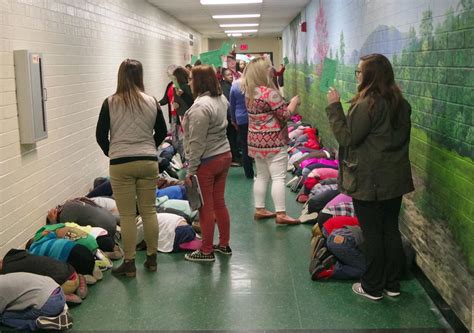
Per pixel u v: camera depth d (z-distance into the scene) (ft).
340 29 21.57
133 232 11.72
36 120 12.80
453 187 9.30
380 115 9.55
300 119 37.55
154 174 11.57
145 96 11.34
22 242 12.62
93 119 19.01
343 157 10.22
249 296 10.82
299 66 40.24
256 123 15.40
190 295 10.93
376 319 9.75
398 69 12.90
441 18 9.89
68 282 10.44
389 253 10.41
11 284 9.53
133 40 26.17
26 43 13.02
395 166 9.73
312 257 12.10
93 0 19.11
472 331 7.98
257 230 15.17
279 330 9.40
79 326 9.68
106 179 17.97
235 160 25.49
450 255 9.45
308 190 18.07
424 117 10.93
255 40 74.95
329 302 10.48
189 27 50.29
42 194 13.91
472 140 8.46
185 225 13.67
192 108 11.58
